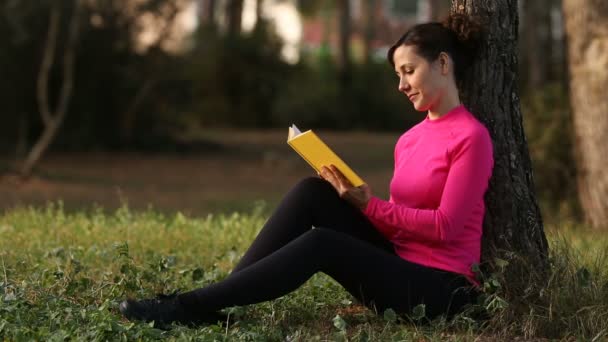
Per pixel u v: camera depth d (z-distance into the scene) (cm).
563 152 2103
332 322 871
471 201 798
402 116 5319
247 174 3294
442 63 816
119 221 1499
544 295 848
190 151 3875
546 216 2005
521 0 4172
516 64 895
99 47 3503
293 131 834
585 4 1909
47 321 830
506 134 887
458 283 816
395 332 812
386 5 7294
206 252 1254
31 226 1406
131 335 785
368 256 806
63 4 3256
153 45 3666
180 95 3806
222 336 780
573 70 1942
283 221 843
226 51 5181
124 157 3531
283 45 5362
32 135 3547
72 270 1038
